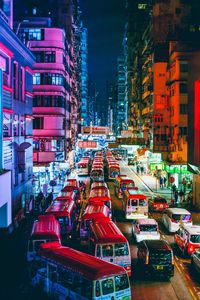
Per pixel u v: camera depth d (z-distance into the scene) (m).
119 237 21.70
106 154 98.31
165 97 63.28
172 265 21.70
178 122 55.69
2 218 19.69
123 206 40.53
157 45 64.94
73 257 17.67
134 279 22.09
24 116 39.19
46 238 22.33
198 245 25.41
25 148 36.28
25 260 25.16
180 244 26.69
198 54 42.31
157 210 41.19
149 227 28.53
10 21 32.25
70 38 85.38
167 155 61.53
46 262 18.56
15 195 35.03
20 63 37.09
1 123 20.11
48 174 56.69
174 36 68.00
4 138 30.52
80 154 107.94
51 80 59.78
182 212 32.22
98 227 23.48
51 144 59.47
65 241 29.05
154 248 21.86
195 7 68.56
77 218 37.00
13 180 34.47
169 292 20.22
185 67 56.00
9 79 32.09
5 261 25.02
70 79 81.56
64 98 63.47
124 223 36.16
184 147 54.94
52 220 25.45
